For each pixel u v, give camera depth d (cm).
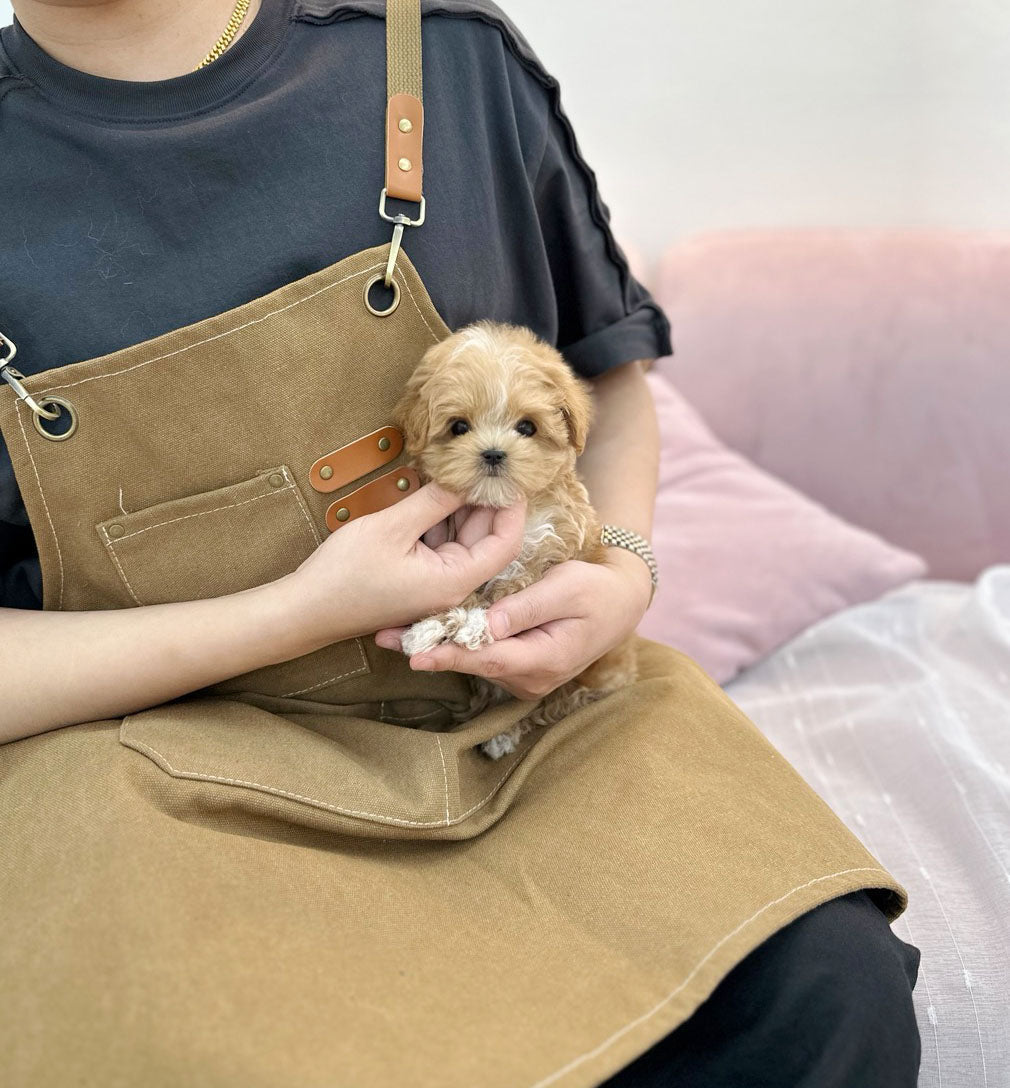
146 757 96
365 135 112
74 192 105
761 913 92
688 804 104
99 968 78
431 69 116
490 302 124
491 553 107
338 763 101
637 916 94
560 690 130
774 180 269
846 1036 87
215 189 107
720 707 122
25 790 95
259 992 78
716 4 254
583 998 86
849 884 97
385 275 109
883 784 161
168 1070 73
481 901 96
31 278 103
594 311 144
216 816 95
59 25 107
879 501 248
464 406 110
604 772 109
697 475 235
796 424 252
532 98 126
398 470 115
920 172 261
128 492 107
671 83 263
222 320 104
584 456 147
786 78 259
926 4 245
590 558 125
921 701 175
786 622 209
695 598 211
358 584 101
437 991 84
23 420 101
